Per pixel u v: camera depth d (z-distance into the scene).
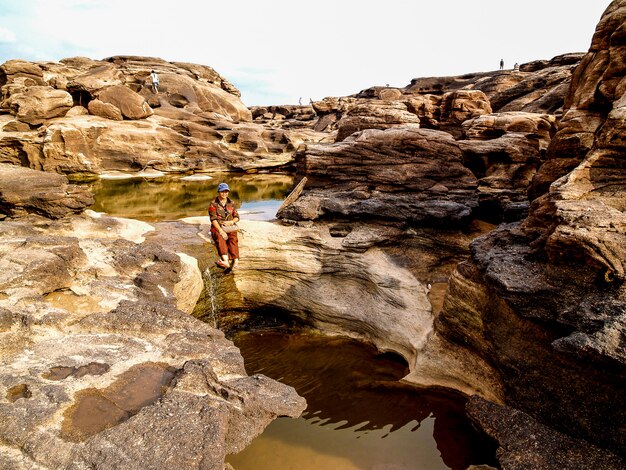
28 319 6.21
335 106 67.88
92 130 31.22
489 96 53.66
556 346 5.77
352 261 12.07
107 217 12.27
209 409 4.90
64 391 4.95
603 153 7.57
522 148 17.25
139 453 4.22
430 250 12.84
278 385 5.81
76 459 4.08
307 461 6.79
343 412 8.22
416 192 14.43
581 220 6.54
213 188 26.09
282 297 12.35
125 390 5.18
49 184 11.13
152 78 48.81
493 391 7.69
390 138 15.31
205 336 6.66
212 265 11.05
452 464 6.79
